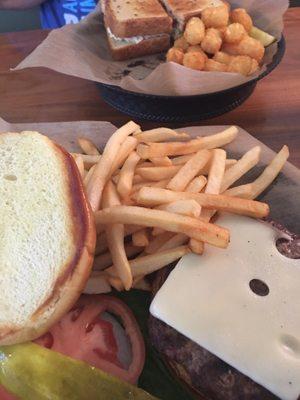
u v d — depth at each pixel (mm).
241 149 265
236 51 327
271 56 330
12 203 197
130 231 215
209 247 203
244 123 298
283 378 168
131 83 285
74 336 197
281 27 343
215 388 172
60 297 181
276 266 197
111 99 309
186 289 190
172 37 373
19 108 311
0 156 212
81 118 305
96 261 217
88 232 188
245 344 175
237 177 239
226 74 281
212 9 338
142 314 215
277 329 179
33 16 523
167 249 211
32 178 203
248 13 365
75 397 165
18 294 181
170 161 237
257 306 185
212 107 299
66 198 197
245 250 202
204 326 180
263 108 308
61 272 182
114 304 212
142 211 204
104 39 365
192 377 176
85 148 257
